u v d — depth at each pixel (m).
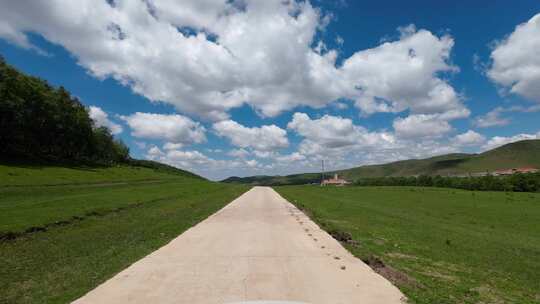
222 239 13.52
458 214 29.58
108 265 9.30
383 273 9.05
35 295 6.95
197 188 53.38
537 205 36.91
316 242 13.12
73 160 74.75
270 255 10.81
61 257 10.14
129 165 101.62
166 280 8.04
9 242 12.08
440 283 8.55
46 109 68.38
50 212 18.11
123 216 19.75
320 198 43.94
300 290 7.50
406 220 23.27
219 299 6.85
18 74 64.75
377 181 97.94
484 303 7.27
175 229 15.80
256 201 36.22
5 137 59.19
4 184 31.95
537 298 7.85
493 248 14.49
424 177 86.12
